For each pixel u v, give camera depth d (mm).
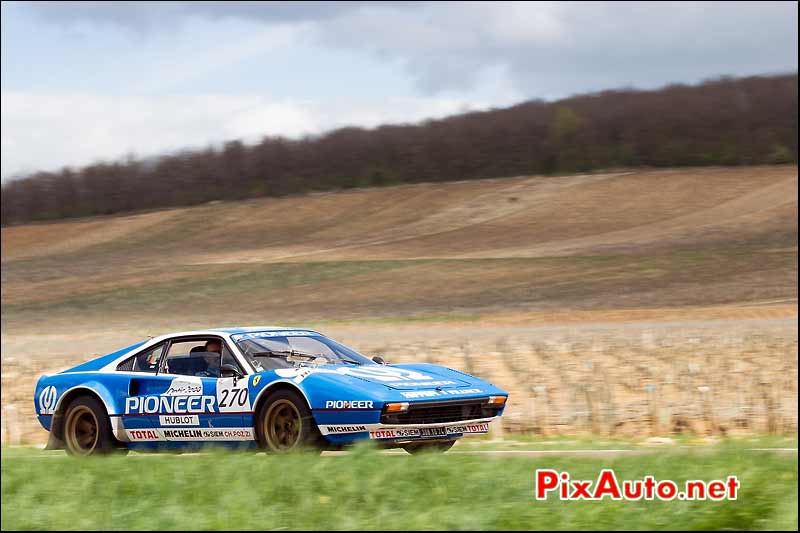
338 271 197375
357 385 24922
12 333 147750
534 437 34156
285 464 20938
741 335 82812
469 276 183125
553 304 148000
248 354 27391
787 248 193250
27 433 42375
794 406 41062
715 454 21938
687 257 189125
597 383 51812
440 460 21062
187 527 16641
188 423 27219
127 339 126125
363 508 17594
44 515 17922
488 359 68188
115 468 22156
